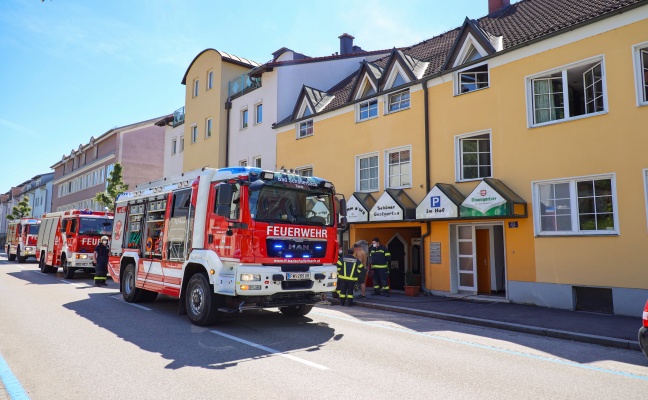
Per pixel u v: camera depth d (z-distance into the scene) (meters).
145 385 5.14
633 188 10.26
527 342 8.02
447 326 9.58
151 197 11.49
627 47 10.58
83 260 18.22
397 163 16.12
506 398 4.89
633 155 10.31
